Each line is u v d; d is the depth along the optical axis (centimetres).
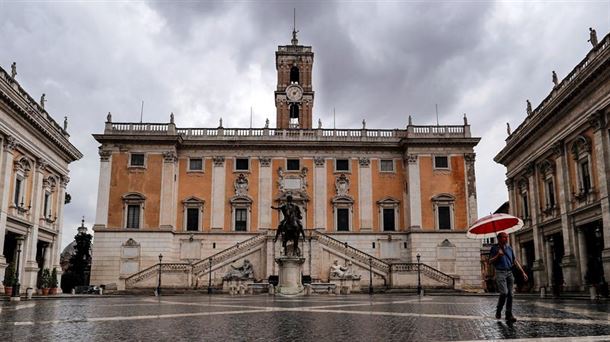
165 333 1017
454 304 2136
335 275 4625
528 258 4834
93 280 5119
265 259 4816
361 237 5412
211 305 2069
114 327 1141
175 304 2208
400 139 5575
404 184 5591
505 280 1202
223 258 4797
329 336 958
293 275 3177
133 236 5231
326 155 5616
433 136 5569
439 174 5500
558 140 3812
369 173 5597
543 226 4238
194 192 5478
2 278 3403
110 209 5294
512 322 1180
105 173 5366
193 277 4725
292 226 3144
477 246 5331
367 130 5694
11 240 3959
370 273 4466
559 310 1666
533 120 4134
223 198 5459
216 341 894
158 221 5281
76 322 1275
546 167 4147
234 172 5525
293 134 5659
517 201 4962
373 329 1072
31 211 3959
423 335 955
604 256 3089
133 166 5381
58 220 4584
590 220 3412
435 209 5400
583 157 3488
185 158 5566
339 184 5550
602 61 2975
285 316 1427
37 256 4450
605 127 3150
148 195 5334
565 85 3647
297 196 5472
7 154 3475
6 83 3297
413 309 1752
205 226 5388
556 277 3994
